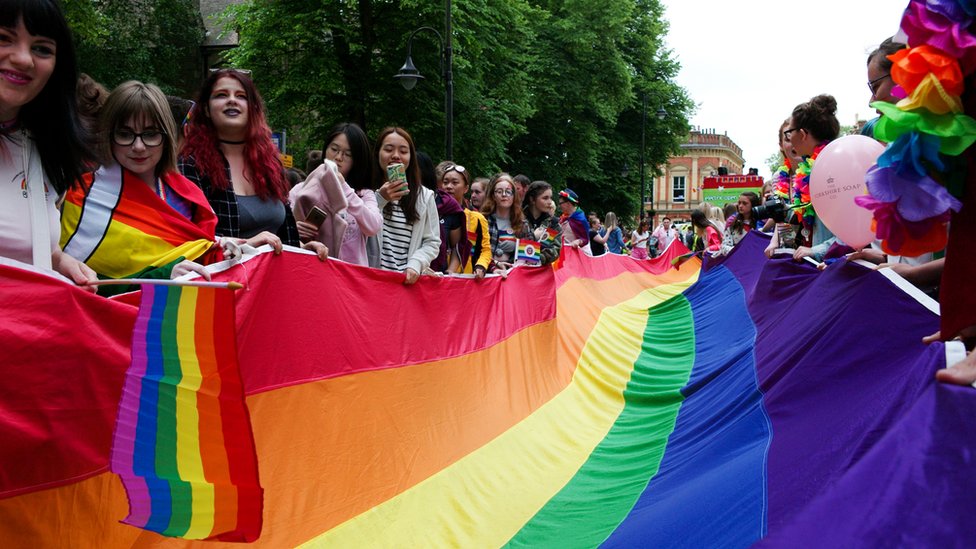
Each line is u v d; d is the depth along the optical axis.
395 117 21.47
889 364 2.90
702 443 3.96
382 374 4.03
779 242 5.91
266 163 3.66
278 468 3.21
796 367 3.37
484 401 5.07
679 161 76.69
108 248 2.78
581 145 32.09
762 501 2.55
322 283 3.62
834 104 4.94
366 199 4.46
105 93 3.29
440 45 20.77
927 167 2.11
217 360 2.39
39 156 2.37
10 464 2.11
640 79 36.03
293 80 20.00
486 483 4.30
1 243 2.24
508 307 6.03
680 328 8.49
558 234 7.18
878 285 3.16
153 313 2.30
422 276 4.70
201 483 2.34
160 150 2.91
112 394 2.34
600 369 6.96
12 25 2.12
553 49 31.11
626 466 4.42
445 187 6.57
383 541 3.49
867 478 2.06
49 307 2.20
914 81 2.02
